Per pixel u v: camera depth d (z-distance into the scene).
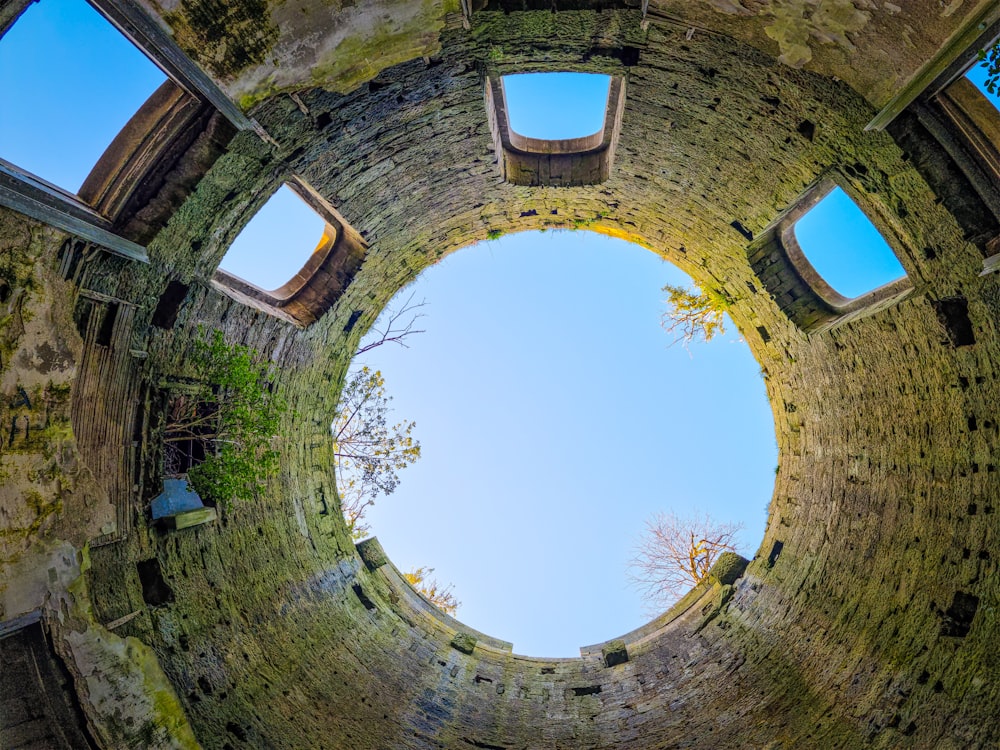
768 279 8.38
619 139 7.96
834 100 5.16
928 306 5.63
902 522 6.55
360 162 6.94
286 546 8.30
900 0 3.96
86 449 4.87
